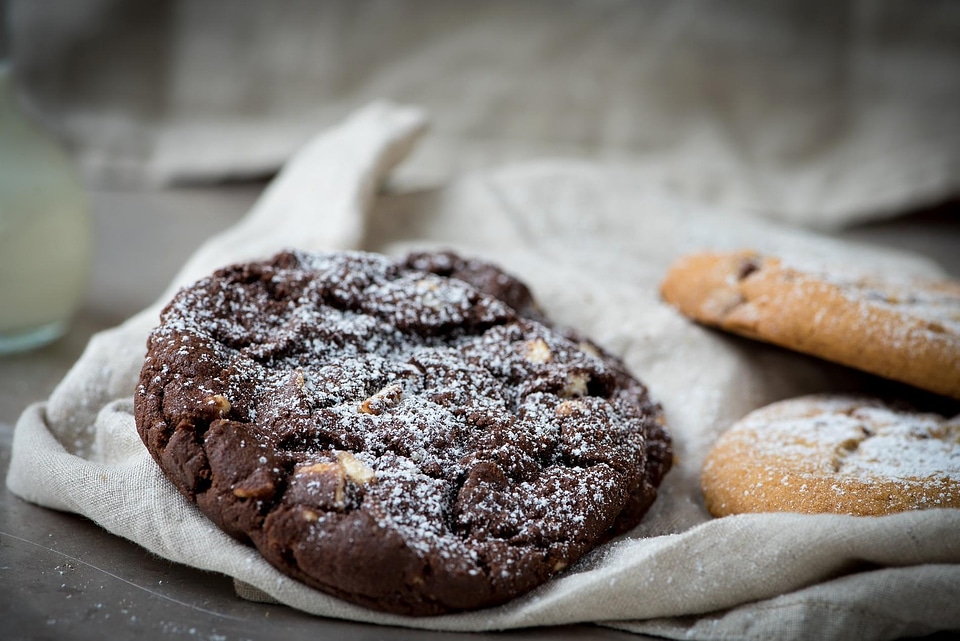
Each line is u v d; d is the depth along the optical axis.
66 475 0.30
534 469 0.29
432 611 0.28
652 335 0.36
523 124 0.57
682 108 0.57
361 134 0.42
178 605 0.28
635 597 0.28
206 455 0.28
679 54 0.56
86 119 0.55
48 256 0.38
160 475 0.29
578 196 0.42
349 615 0.28
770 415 0.33
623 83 0.57
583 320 0.36
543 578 0.28
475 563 0.28
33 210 0.38
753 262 0.35
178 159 0.55
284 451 0.28
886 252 0.43
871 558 0.28
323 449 0.29
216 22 0.55
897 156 0.56
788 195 0.56
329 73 0.56
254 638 0.28
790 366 0.36
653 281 0.39
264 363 0.30
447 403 0.30
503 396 0.31
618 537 0.30
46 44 0.54
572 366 0.31
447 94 0.57
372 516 0.28
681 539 0.29
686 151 0.57
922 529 0.28
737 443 0.32
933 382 0.32
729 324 0.34
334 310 0.31
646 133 0.57
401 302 0.32
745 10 0.56
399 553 0.27
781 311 0.34
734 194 0.55
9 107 0.38
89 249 0.39
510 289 0.34
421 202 0.42
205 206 0.51
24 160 0.38
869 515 0.30
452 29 0.56
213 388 0.29
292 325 0.30
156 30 0.55
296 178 0.41
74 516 0.31
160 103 0.56
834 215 0.54
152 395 0.29
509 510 0.29
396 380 0.30
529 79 0.56
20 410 0.36
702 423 0.34
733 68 0.56
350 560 0.27
